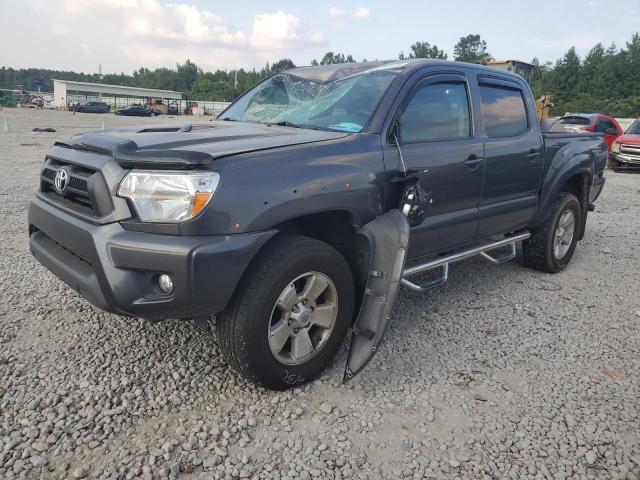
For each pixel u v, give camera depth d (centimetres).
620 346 376
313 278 290
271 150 282
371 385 309
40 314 379
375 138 329
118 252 251
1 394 281
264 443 254
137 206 253
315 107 377
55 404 275
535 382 321
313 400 291
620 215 859
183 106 7869
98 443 247
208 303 253
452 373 327
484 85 428
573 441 266
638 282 520
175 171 250
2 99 6575
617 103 5838
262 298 268
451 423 277
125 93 7781
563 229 532
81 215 278
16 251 526
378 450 254
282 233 294
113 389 290
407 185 332
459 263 558
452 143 380
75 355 325
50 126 2833
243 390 296
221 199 252
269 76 464
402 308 427
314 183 285
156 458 240
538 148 471
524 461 251
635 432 276
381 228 306
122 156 260
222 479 230
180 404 280
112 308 260
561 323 411
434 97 378
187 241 246
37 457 235
